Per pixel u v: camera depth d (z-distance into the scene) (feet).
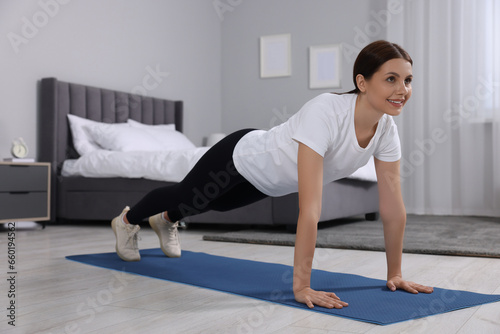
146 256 8.79
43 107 14.65
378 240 10.44
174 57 19.66
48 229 13.55
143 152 13.66
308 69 20.61
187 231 13.03
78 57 15.79
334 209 12.55
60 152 14.85
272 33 21.27
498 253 8.54
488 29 17.54
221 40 22.36
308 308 5.28
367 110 5.44
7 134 13.89
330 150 5.69
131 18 17.69
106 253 9.12
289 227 11.95
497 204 17.17
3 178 12.67
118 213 13.91
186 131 20.31
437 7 18.21
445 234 11.61
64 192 14.74
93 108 15.74
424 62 18.44
